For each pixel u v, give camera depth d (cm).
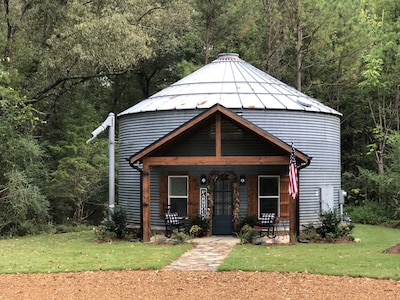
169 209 1938
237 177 1900
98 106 3766
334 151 2123
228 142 1902
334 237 1758
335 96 3428
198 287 1038
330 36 3238
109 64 2523
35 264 1315
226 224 1911
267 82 2181
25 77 2669
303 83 3497
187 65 3228
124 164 2120
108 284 1072
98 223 2909
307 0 3098
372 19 3338
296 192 1608
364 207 2788
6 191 2230
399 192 2484
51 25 2588
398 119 3095
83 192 2644
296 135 1964
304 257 1374
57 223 2703
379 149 3206
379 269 1194
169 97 2108
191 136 1931
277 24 3381
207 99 2000
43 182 2562
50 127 2991
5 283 1095
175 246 1622
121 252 1504
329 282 1072
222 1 3073
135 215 2038
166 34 3522
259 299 944
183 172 1928
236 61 2314
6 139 2223
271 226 1819
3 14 2605
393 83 3034
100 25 2402
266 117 1931
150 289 1027
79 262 1333
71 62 2561
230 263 1279
